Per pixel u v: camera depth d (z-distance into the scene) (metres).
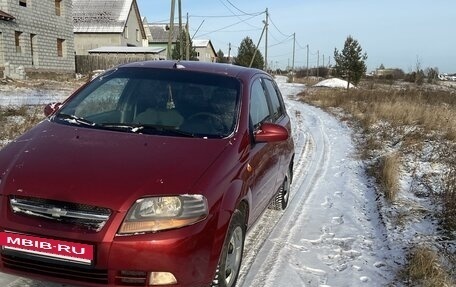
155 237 2.84
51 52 34.03
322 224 5.61
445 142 11.12
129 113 4.09
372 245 5.01
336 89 40.28
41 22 32.47
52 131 3.71
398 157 8.99
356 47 42.22
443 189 6.77
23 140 3.60
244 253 4.53
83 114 4.11
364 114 18.27
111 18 50.41
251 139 4.08
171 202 2.95
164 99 4.20
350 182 7.88
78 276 2.88
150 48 46.56
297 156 10.12
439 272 4.10
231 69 4.80
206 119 3.98
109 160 3.21
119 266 2.82
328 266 4.40
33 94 18.38
